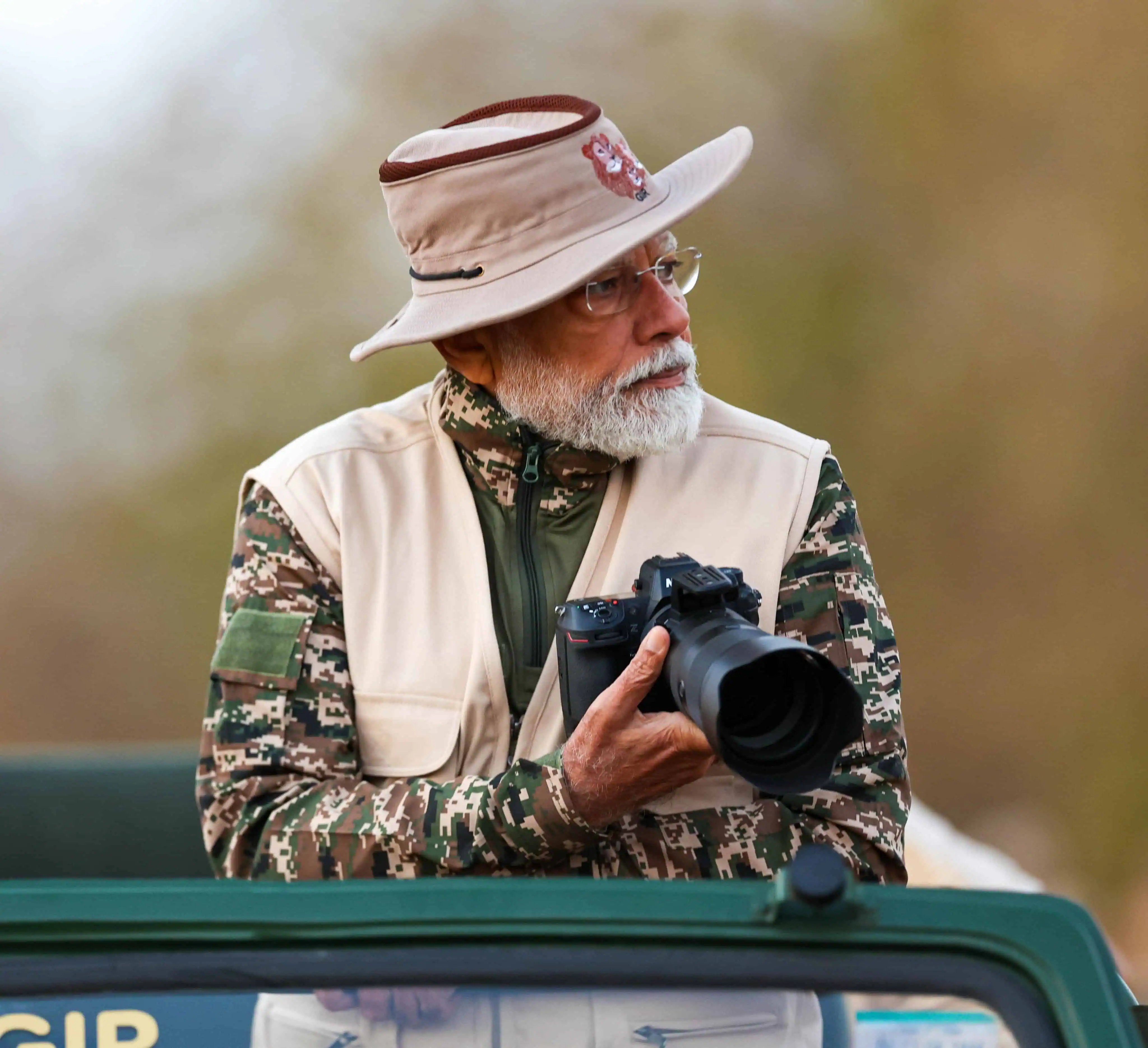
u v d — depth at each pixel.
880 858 7.09
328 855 6.90
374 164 63.75
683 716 6.29
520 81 62.28
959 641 52.41
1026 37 59.19
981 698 51.09
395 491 7.68
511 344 7.27
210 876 10.63
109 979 4.24
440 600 7.45
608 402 7.18
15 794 10.55
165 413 61.41
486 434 7.49
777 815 7.10
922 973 4.21
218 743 7.27
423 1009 4.27
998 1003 4.20
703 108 60.12
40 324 62.88
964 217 58.59
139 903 4.29
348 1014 4.28
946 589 53.38
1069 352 56.34
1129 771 48.34
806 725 6.01
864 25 60.09
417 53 63.84
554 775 6.54
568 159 7.13
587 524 7.55
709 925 4.26
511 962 4.24
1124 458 54.91
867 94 59.75
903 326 57.44
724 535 7.41
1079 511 53.88
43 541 58.78
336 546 7.54
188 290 62.91
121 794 10.65
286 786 7.15
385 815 6.87
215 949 4.27
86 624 57.19
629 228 7.07
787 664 6.05
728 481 7.54
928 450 55.53
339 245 63.62
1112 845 46.12
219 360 61.50
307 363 61.97
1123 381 56.00
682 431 7.24
